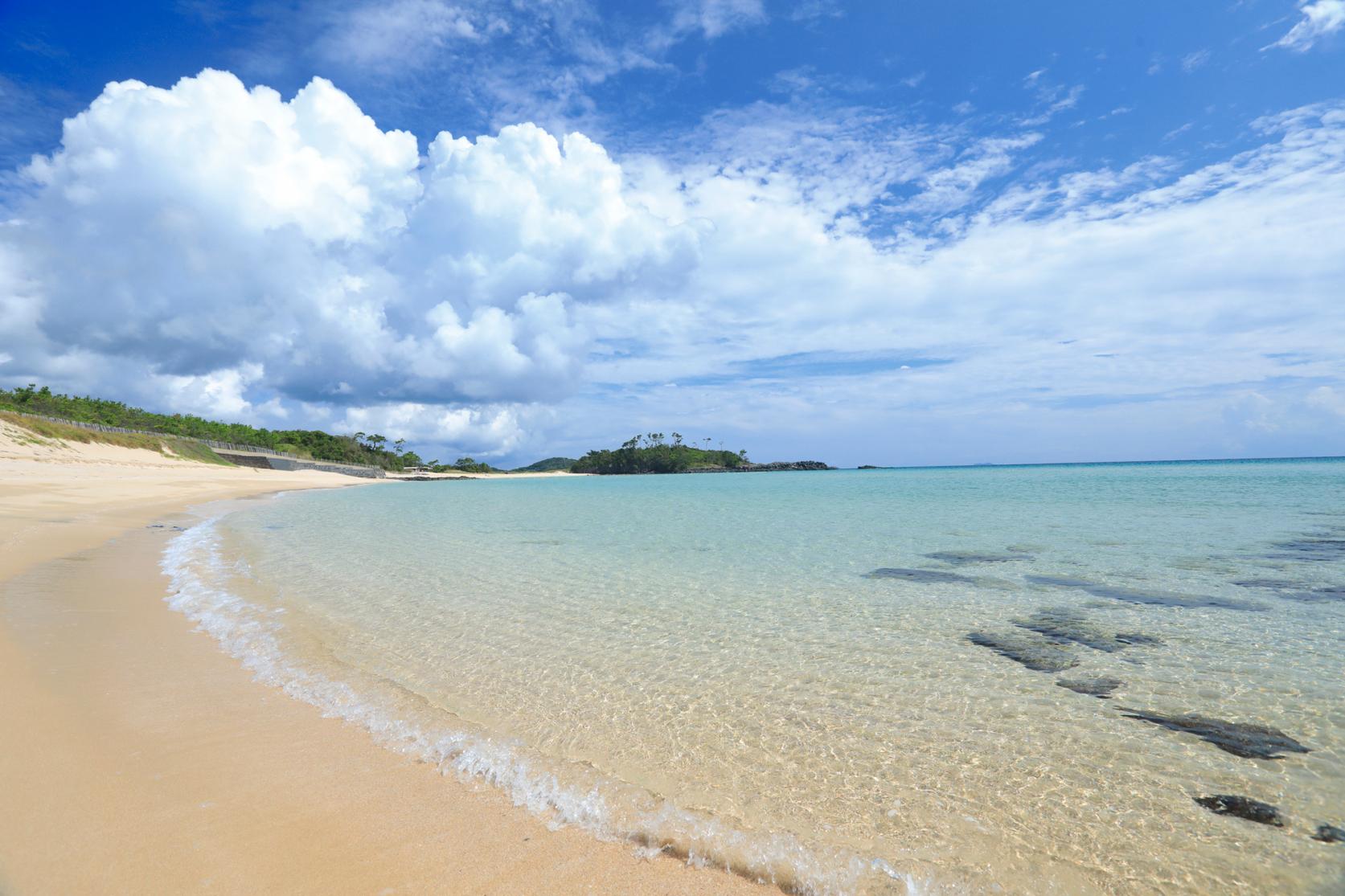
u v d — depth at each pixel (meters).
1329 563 16.33
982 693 7.53
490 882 3.92
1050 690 7.61
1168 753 5.98
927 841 4.56
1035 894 4.02
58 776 4.90
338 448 148.38
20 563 13.63
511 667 8.38
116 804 4.57
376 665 8.30
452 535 24.05
